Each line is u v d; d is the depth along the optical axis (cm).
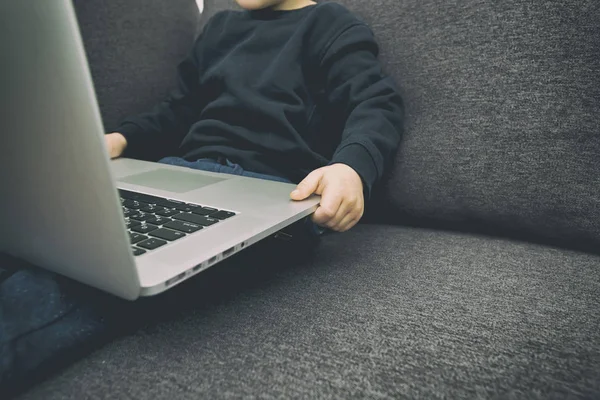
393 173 68
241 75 79
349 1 79
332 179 55
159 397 31
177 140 91
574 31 55
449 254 54
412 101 68
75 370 34
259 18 85
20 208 35
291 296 44
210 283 46
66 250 33
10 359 32
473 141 61
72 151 28
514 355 34
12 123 30
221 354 35
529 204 57
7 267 39
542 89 57
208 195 54
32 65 27
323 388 31
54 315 35
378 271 49
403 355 34
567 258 53
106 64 90
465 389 31
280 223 44
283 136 74
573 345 35
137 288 30
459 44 64
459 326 38
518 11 59
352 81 72
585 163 54
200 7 111
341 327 38
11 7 26
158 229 41
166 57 96
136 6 92
